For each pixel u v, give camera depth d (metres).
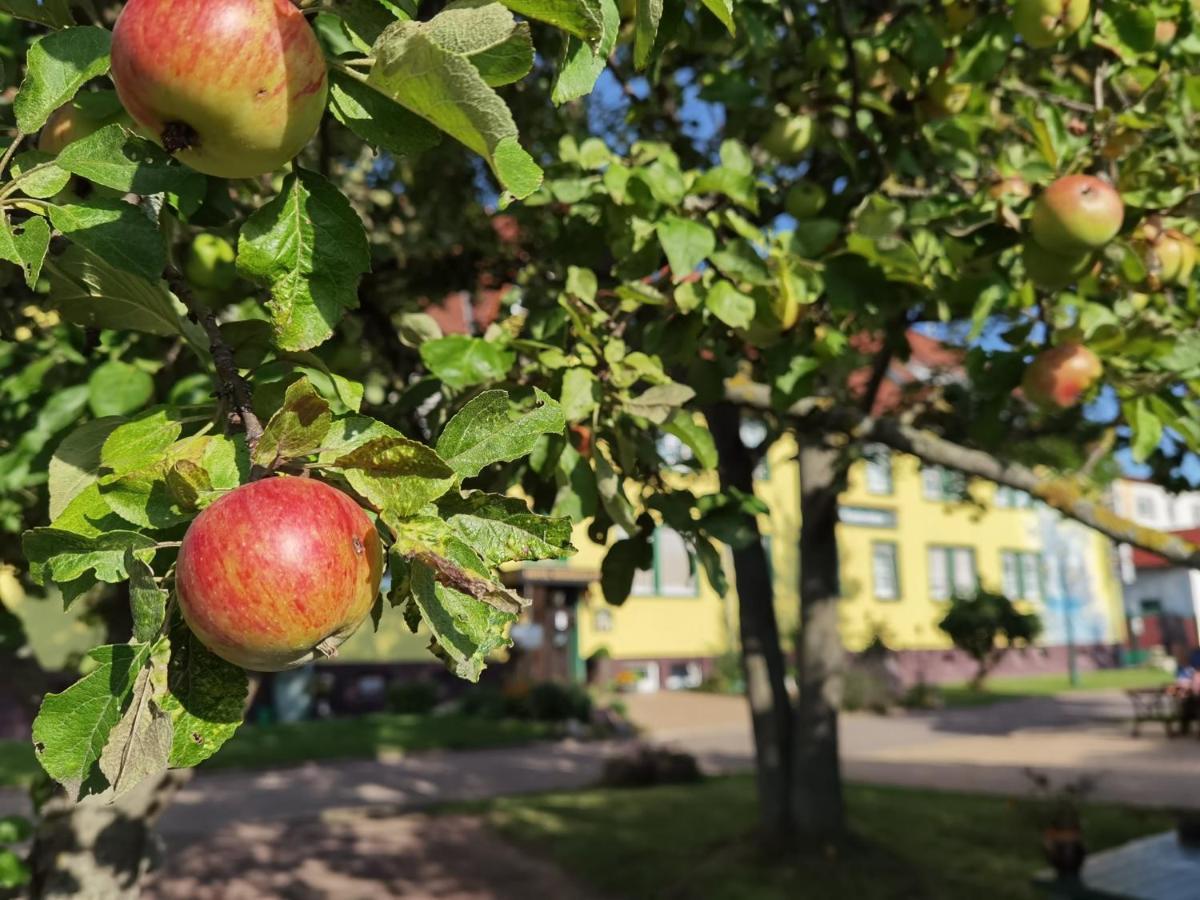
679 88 5.26
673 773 15.08
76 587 1.47
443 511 1.40
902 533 32.12
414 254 5.44
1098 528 3.65
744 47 4.15
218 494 1.37
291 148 1.43
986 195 3.46
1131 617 43.97
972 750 18.55
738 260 2.94
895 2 4.37
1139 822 11.09
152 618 1.25
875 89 3.99
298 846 11.24
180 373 3.06
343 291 1.56
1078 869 7.25
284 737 19.31
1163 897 6.29
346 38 1.86
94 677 1.26
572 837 11.23
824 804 9.29
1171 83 3.73
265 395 1.70
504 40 1.39
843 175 4.62
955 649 33.03
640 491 3.08
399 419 3.35
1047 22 3.48
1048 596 37.06
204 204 1.94
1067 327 3.49
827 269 3.18
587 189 3.17
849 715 25.12
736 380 4.49
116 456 1.52
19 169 1.62
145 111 1.36
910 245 3.23
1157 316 3.49
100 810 3.74
